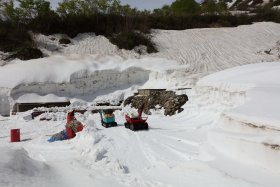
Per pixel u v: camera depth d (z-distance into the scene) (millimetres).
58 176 8352
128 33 35312
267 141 7957
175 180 8234
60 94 27469
